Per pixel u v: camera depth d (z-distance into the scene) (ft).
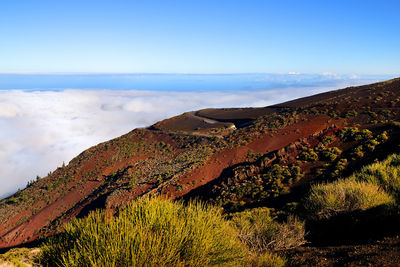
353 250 14.05
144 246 7.30
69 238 8.63
